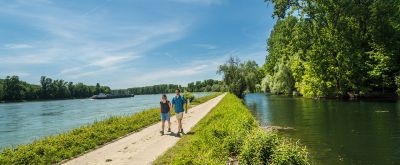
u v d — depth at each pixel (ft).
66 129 104.32
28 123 129.49
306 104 155.53
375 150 52.21
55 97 524.52
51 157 40.88
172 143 48.91
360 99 168.86
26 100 472.85
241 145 38.42
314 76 190.90
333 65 178.70
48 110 216.13
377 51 170.19
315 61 180.14
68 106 275.18
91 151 46.14
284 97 244.63
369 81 179.83
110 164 37.19
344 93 180.04
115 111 188.03
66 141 49.16
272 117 105.60
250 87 246.06
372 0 175.32
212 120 64.08
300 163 31.07
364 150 52.47
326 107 132.26
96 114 166.81
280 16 171.73
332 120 90.17
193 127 65.21
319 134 68.85
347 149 53.57
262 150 32.89
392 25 168.25
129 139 55.62
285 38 210.38
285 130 76.48
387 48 167.02
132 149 45.98
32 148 44.19
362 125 78.33
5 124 128.36
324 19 175.42
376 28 171.73
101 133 58.44
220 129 43.86
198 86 561.43
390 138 60.95
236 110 70.23
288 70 263.08
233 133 40.78
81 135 54.90
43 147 44.24
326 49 175.63
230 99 120.78
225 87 246.06
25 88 468.34
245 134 39.99
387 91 178.50
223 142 39.99
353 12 167.12
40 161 39.19
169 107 60.39
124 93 651.25
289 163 30.71
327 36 174.29
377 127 74.18
